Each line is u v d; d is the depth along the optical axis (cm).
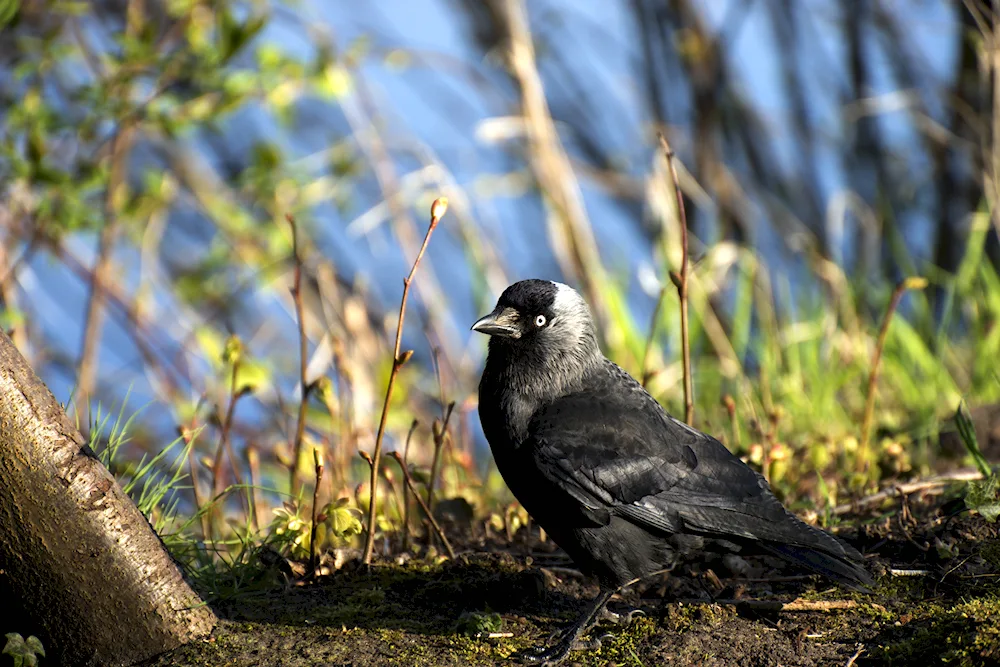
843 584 691
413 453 1268
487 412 793
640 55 1777
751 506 733
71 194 1114
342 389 1040
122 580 622
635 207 1811
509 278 1593
